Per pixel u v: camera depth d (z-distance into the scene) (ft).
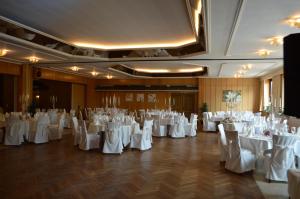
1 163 19.52
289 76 8.34
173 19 21.50
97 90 61.46
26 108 37.60
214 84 55.11
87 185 14.80
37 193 13.46
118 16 20.99
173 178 16.34
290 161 15.75
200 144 29.35
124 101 60.90
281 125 22.62
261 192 14.03
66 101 56.24
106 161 20.58
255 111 53.21
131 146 25.81
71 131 38.68
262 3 13.71
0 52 26.81
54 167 18.57
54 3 18.53
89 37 27.99
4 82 43.70
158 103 59.00
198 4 16.62
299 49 8.07
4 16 21.01
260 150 17.94
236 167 17.40
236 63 34.35
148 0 17.66
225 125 25.54
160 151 24.99
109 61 34.96
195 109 56.75
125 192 13.76
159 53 31.09
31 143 28.30
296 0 13.26
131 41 29.73
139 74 53.36
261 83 52.21
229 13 15.21
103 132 25.32
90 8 19.36
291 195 11.59
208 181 15.81
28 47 25.86
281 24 17.37
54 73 46.57
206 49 25.26
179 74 55.11
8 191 13.69
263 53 26.11
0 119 30.78
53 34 26.76
